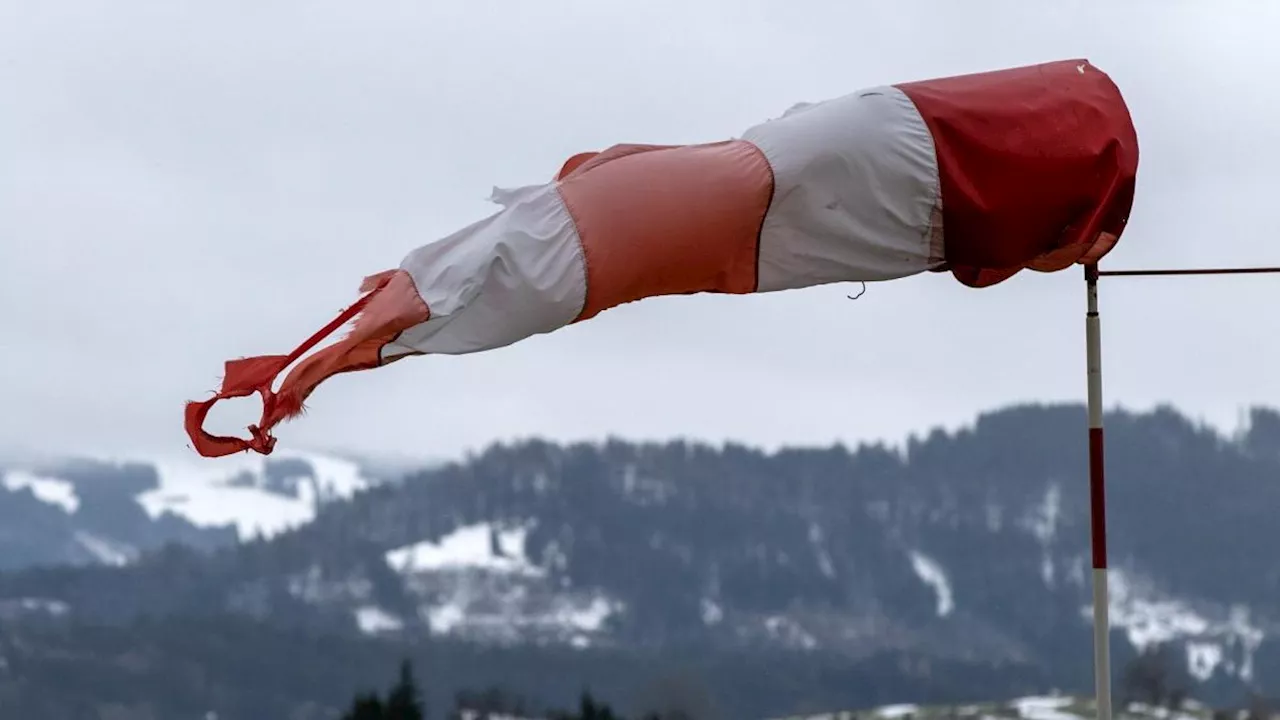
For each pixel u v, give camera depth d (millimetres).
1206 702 133000
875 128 30312
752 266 30438
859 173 30234
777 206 30172
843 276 30812
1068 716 175500
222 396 28672
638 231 29656
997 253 30812
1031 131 30625
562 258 29422
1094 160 30750
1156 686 132625
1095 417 31297
